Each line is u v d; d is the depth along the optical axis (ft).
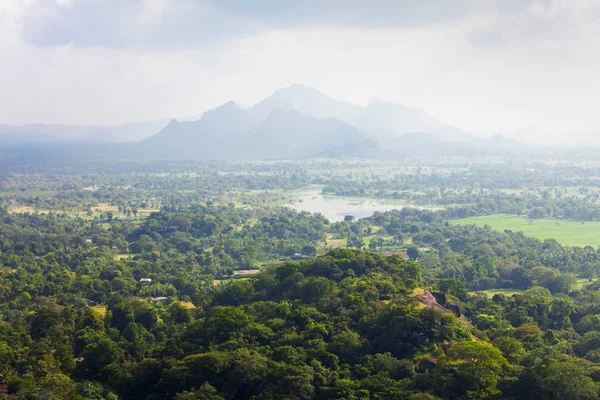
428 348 485.15
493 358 438.81
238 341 512.22
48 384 437.99
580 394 402.11
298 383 428.15
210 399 424.05
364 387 433.48
